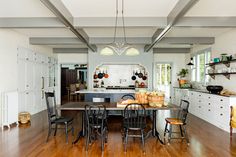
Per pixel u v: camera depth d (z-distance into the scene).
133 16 4.64
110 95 6.61
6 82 5.55
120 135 4.73
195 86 8.56
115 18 4.68
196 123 5.87
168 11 4.29
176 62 9.95
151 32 6.22
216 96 5.53
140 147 3.94
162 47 9.27
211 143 4.14
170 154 3.57
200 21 4.58
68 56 10.02
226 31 6.02
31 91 7.09
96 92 6.60
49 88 8.89
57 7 3.46
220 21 4.57
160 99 4.24
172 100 9.88
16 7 4.02
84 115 4.50
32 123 5.80
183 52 9.41
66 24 4.38
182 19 4.58
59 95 10.00
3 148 3.81
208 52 7.45
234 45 5.66
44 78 8.31
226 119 5.03
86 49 9.54
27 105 6.77
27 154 3.53
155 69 10.95
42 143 4.11
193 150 3.76
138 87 9.04
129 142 4.23
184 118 4.20
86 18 4.68
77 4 3.87
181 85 9.01
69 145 4.02
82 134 4.52
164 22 4.67
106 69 9.63
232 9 4.14
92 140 4.33
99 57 8.98
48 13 4.38
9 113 5.29
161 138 4.46
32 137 4.49
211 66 6.91
